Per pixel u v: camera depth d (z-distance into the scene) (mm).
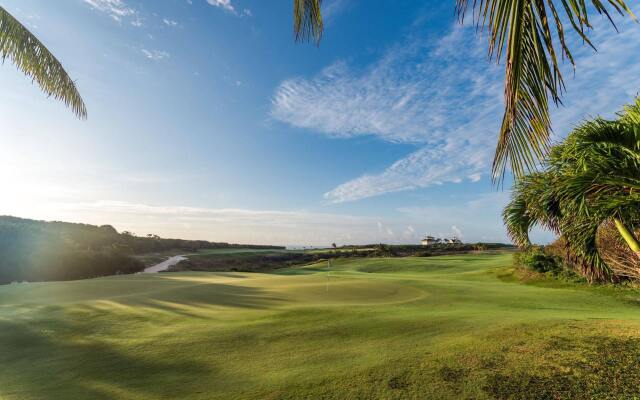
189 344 6277
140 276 20453
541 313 8305
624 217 4207
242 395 4207
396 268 36438
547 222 5316
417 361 4863
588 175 3840
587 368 4133
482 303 10430
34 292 12680
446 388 4016
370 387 4168
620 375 3877
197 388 4500
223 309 9281
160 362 5496
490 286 15195
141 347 6230
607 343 4832
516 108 2014
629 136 3688
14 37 7535
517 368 4340
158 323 7898
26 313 9000
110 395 4418
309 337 6441
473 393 3863
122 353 5977
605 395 3553
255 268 47688
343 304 9906
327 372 4715
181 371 5105
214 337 6625
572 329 5707
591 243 5070
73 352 6148
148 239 59125
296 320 7777
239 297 11227
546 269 16875
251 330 7016
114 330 7434
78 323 8016
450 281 17859
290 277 19875
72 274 27531
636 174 3635
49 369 5406
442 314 8055
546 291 13102
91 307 9648
